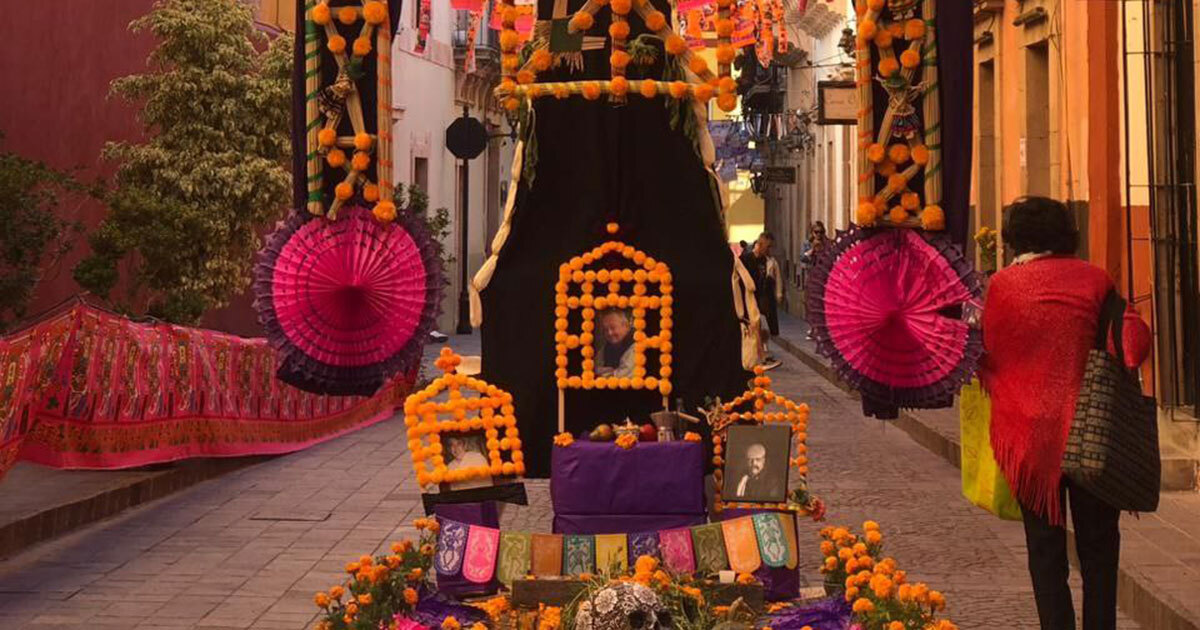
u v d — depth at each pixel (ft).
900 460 47.70
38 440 36.22
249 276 65.87
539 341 18.38
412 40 108.37
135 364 38.81
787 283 157.07
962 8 16.76
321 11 17.39
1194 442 38.17
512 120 18.83
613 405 18.49
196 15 64.39
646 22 18.07
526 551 17.28
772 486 17.62
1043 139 61.67
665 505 17.47
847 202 114.11
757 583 16.87
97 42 66.28
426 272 17.74
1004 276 20.16
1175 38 39.47
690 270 18.31
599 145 18.31
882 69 16.83
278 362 17.66
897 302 17.04
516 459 18.10
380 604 17.34
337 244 17.58
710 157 18.17
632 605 15.20
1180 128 39.50
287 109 65.82
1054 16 56.80
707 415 18.16
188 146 63.77
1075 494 20.29
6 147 58.49
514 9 18.38
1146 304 40.34
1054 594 19.97
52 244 59.57
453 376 18.15
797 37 136.87
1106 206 41.63
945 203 16.96
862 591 17.20
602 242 18.39
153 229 53.93
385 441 52.70
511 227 18.49
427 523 17.85
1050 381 19.65
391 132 17.71
